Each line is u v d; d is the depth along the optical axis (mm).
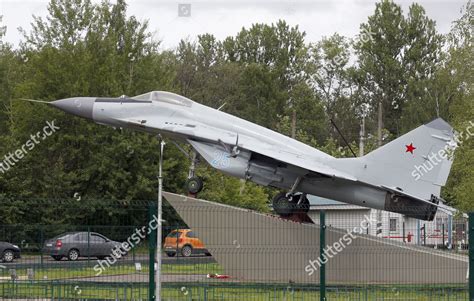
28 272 29172
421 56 130000
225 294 32188
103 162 74438
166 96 46594
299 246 35938
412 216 41844
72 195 75188
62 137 75062
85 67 77562
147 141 75875
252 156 42938
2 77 89875
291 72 147750
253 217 35906
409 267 36156
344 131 135125
